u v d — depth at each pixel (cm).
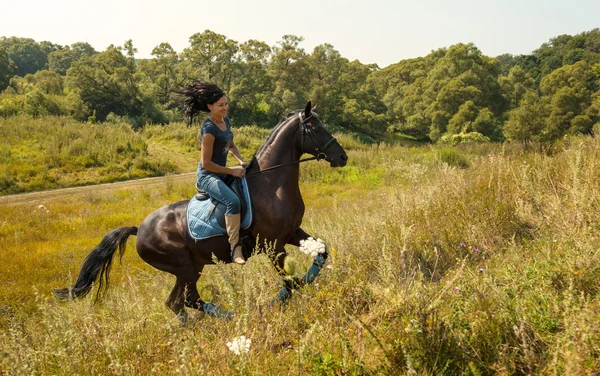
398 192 848
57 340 383
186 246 514
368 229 615
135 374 371
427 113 7519
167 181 1920
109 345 340
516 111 2727
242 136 3200
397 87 10700
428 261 533
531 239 547
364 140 7269
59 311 390
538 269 409
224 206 487
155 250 522
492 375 302
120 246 541
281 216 485
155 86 6488
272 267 499
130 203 1662
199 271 531
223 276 409
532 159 884
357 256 555
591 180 571
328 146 494
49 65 17788
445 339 319
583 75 8269
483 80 7606
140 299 534
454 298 371
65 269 911
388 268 403
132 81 6372
